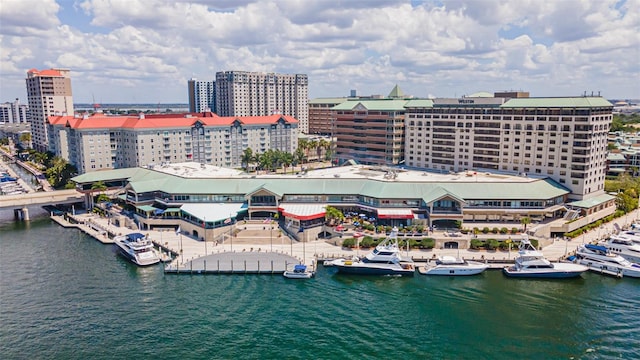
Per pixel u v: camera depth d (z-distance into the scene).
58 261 136.62
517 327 96.88
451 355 86.75
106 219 182.50
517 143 186.12
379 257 127.69
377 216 154.75
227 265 128.62
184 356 86.25
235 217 157.75
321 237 154.88
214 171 196.88
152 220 164.62
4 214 198.00
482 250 139.12
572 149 167.75
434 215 150.88
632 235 145.62
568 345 89.81
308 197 168.12
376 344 90.31
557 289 115.62
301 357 85.81
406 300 109.75
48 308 105.25
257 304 107.56
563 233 150.50
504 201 156.00
